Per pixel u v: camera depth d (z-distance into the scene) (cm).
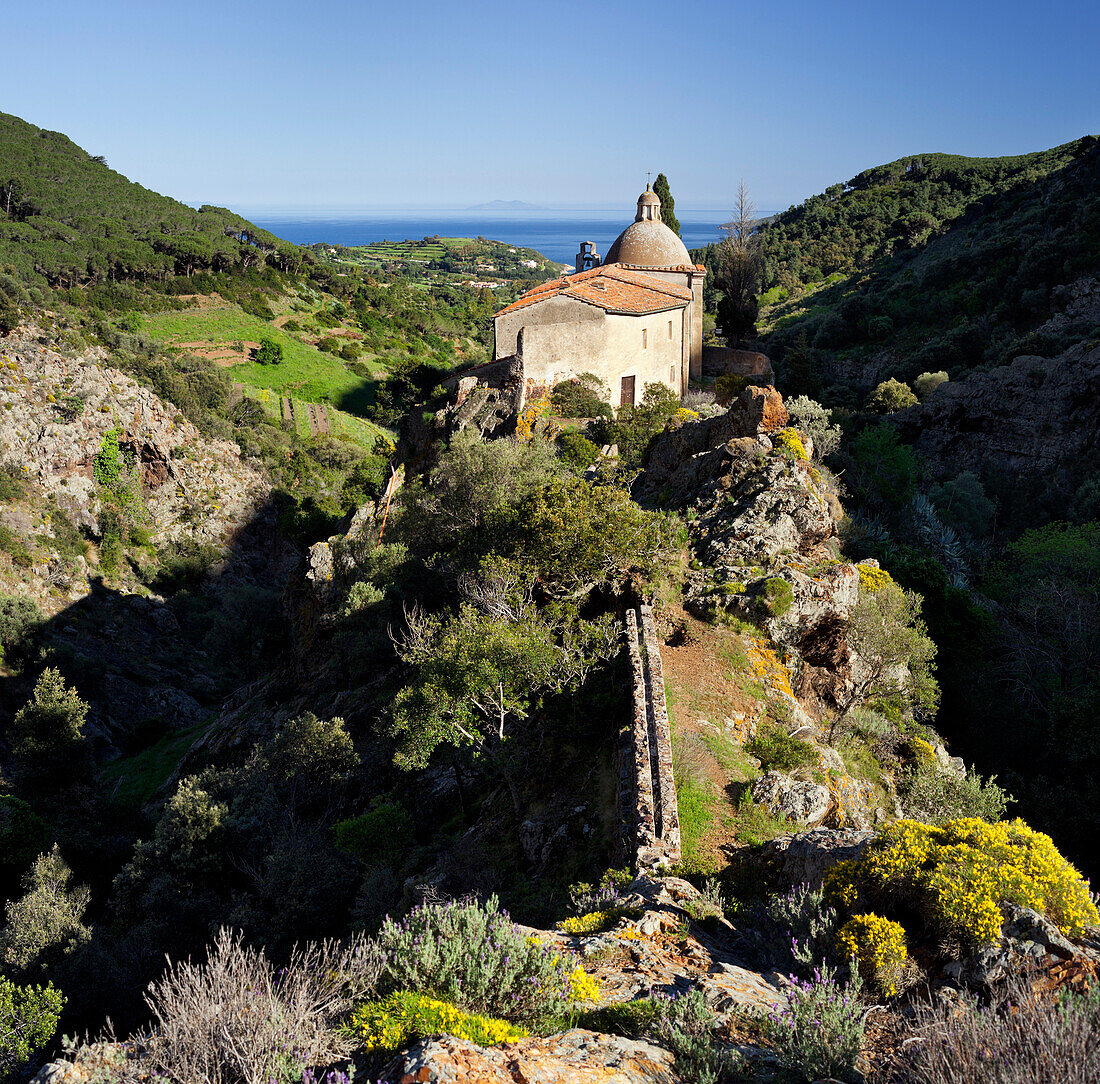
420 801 2420
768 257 16825
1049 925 785
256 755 2992
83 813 4047
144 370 10438
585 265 6394
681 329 5169
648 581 2419
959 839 954
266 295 17262
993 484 6022
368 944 804
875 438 4891
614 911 1058
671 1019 708
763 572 2439
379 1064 606
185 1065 633
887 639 2305
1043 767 2705
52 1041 1680
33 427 7831
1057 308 8112
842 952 845
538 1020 699
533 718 2183
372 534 4353
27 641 6009
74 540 7600
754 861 1305
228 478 9650
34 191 18188
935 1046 597
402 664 3406
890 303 10681
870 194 19438
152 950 2117
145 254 15838
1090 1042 559
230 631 7388
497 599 2405
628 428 3978
